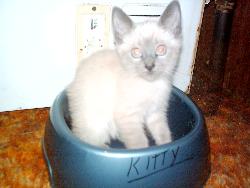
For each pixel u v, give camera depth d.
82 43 0.32
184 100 0.29
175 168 0.22
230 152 0.30
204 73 0.35
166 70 0.26
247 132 0.33
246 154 0.30
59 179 0.23
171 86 0.29
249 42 0.35
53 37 0.31
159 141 0.28
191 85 0.37
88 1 0.30
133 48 0.25
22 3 0.29
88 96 0.26
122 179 0.21
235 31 0.36
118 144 0.28
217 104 0.35
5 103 0.33
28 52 0.31
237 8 0.34
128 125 0.26
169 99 0.29
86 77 0.27
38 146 0.29
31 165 0.27
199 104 0.35
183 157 0.22
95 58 0.27
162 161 0.21
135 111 0.26
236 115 0.35
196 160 0.23
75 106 0.27
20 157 0.28
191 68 0.36
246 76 0.37
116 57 0.27
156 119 0.29
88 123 0.26
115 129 0.27
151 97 0.26
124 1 0.31
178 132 0.29
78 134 0.26
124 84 0.25
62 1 0.30
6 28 0.29
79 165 0.22
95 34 0.32
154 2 0.32
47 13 0.30
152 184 0.21
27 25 0.30
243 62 0.36
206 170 0.24
